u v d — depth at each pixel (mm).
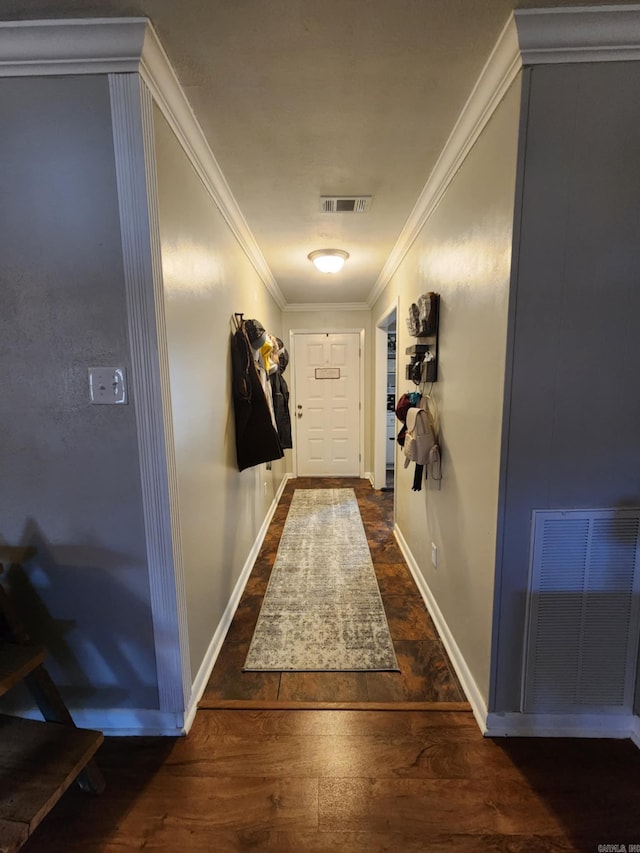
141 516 1292
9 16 1021
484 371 1363
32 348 1224
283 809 1146
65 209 1162
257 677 1647
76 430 1257
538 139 1103
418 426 1945
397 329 2939
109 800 1174
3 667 1057
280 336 4449
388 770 1250
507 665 1349
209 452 1738
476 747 1324
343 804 1154
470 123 1382
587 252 1151
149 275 1174
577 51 1059
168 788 1207
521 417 1226
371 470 4766
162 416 1240
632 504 1261
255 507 2811
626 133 1101
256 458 2271
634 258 1153
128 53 1062
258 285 2965
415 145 1558
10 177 1154
